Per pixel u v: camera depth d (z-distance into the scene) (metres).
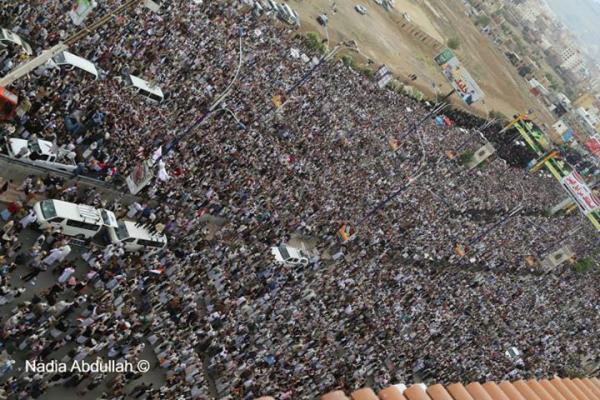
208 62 66.56
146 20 61.56
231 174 55.56
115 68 54.56
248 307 44.72
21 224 35.72
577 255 121.69
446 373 56.88
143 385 33.59
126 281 37.56
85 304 35.19
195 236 46.53
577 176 115.50
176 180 49.50
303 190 64.19
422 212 85.69
